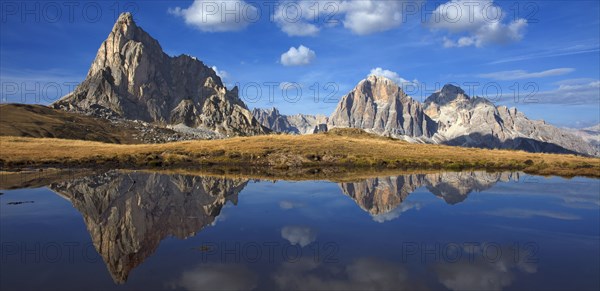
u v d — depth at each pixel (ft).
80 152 237.66
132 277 40.98
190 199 93.71
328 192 107.34
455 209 82.69
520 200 95.91
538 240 57.67
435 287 39.06
